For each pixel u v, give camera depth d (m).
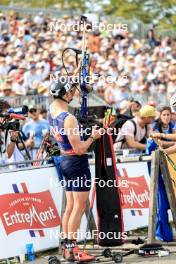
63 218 13.76
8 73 31.50
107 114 14.24
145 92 32.66
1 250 13.45
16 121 16.05
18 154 17.08
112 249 14.70
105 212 14.02
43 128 23.41
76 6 50.53
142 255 14.00
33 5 50.28
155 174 14.77
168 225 15.47
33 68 31.92
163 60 40.84
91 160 15.39
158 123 17.19
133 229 16.36
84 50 14.21
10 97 26.05
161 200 15.36
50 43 36.53
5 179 13.86
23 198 14.11
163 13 52.06
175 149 15.20
